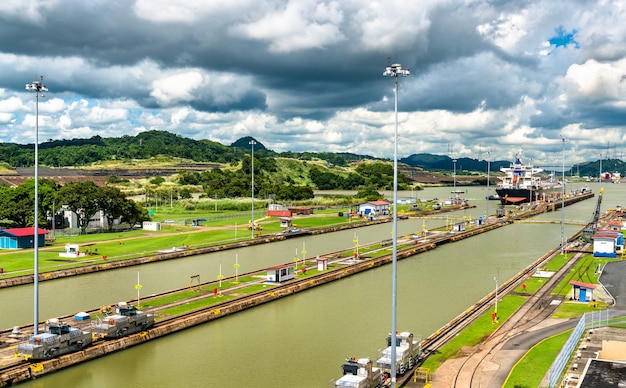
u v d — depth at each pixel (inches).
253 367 2662.4
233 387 2432.3
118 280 4559.5
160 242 6589.6
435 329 3213.6
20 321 3339.1
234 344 2997.0
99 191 7426.2
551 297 3772.1
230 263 5418.3
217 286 4220.0
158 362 2731.3
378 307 3759.8
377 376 2272.4
